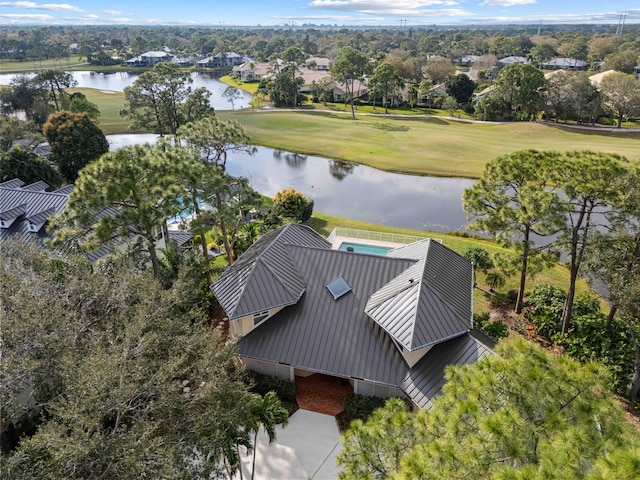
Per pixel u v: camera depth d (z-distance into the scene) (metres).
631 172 20.02
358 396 20.00
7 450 16.58
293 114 103.12
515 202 26.33
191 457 14.26
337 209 51.34
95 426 12.88
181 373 15.63
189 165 25.12
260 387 20.95
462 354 18.52
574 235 22.41
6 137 57.91
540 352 11.98
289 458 18.19
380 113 109.25
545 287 27.81
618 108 86.06
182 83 70.25
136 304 17.72
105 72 185.12
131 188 22.11
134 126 72.50
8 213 31.02
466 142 76.31
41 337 15.06
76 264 21.45
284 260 23.41
